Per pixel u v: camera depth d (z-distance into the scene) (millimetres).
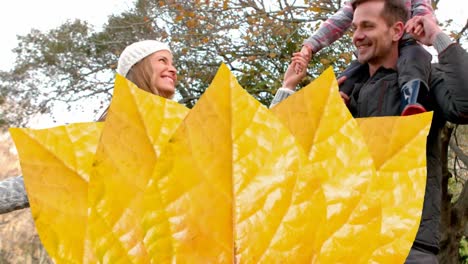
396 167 394
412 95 1395
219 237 296
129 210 337
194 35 7160
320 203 311
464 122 1443
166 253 292
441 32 1516
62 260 358
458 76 1424
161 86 1763
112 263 324
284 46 6781
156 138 362
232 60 7117
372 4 1536
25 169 376
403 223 373
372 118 419
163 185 296
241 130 306
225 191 300
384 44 1529
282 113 378
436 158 1489
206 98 305
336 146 361
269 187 304
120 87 365
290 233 304
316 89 378
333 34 1985
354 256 337
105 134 348
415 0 1676
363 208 347
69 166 385
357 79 1714
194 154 300
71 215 370
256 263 296
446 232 5605
